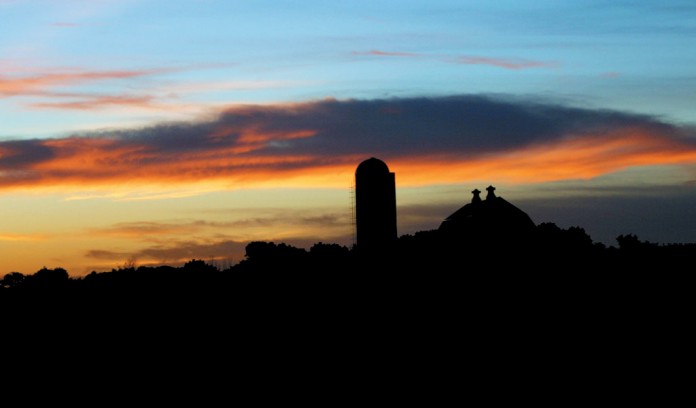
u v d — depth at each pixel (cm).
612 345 6359
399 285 8088
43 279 10931
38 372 7206
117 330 8512
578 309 7200
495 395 5516
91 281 10738
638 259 8831
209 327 8175
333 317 7775
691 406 5194
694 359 6012
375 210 9231
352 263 9119
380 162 9456
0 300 10219
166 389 6456
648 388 5512
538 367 5978
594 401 5319
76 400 6350
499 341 6550
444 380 5862
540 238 8312
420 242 8881
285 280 9381
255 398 6019
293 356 6875
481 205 8362
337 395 5853
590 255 8612
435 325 7062
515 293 7488
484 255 7906
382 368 6259
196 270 10675
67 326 8850
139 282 10331
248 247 11175
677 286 7800
